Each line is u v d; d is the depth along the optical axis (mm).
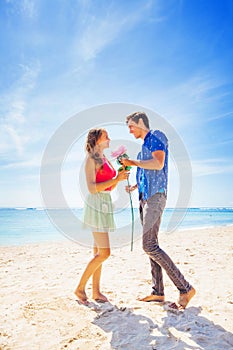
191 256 5848
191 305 2914
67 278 4086
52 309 2719
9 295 3178
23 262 5449
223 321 2514
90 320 2500
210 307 2855
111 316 2588
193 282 3830
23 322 2430
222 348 2062
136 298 3131
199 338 2199
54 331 2283
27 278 4098
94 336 2223
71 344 2096
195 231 11672
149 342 2141
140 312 2689
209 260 5402
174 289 3520
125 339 2178
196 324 2445
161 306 2867
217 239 8875
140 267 4898
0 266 5055
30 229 12484
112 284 3725
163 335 2250
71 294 3191
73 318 2531
